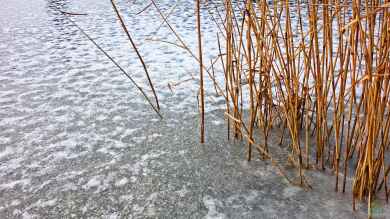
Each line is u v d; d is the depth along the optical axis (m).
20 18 6.32
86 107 2.60
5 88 3.02
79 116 2.45
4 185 1.73
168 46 4.30
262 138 2.11
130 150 2.01
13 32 5.29
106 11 6.92
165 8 7.05
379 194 1.59
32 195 1.66
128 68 3.52
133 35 4.97
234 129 2.07
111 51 4.19
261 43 1.78
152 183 1.73
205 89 2.90
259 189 1.67
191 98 2.72
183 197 1.62
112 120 2.38
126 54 4.04
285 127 2.21
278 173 1.78
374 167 1.51
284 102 1.74
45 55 4.07
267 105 2.06
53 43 4.65
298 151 1.66
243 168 1.83
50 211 1.56
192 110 2.51
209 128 2.24
